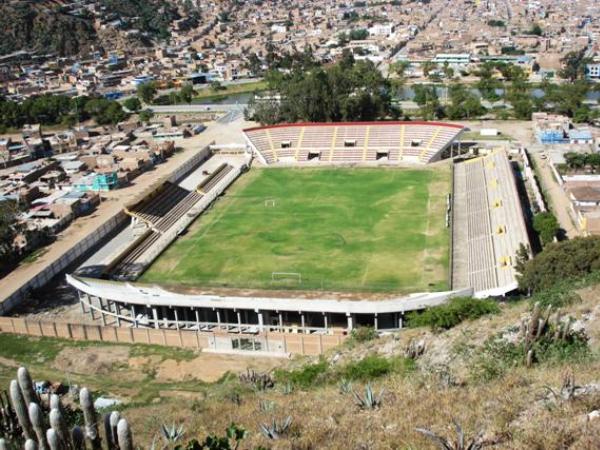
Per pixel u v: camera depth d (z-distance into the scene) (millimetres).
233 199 159250
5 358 90062
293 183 170750
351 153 189500
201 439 42562
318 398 47969
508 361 45344
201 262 120625
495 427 31859
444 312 67250
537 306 46531
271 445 37000
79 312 105375
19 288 109250
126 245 130875
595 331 47938
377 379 53219
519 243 108188
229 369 83250
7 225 127188
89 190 169875
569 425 29422
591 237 85188
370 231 132375
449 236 126625
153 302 96312
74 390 79500
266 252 123938
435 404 38000
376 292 103125
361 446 33625
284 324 96938
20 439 37281
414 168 177625
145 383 81312
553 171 163750
